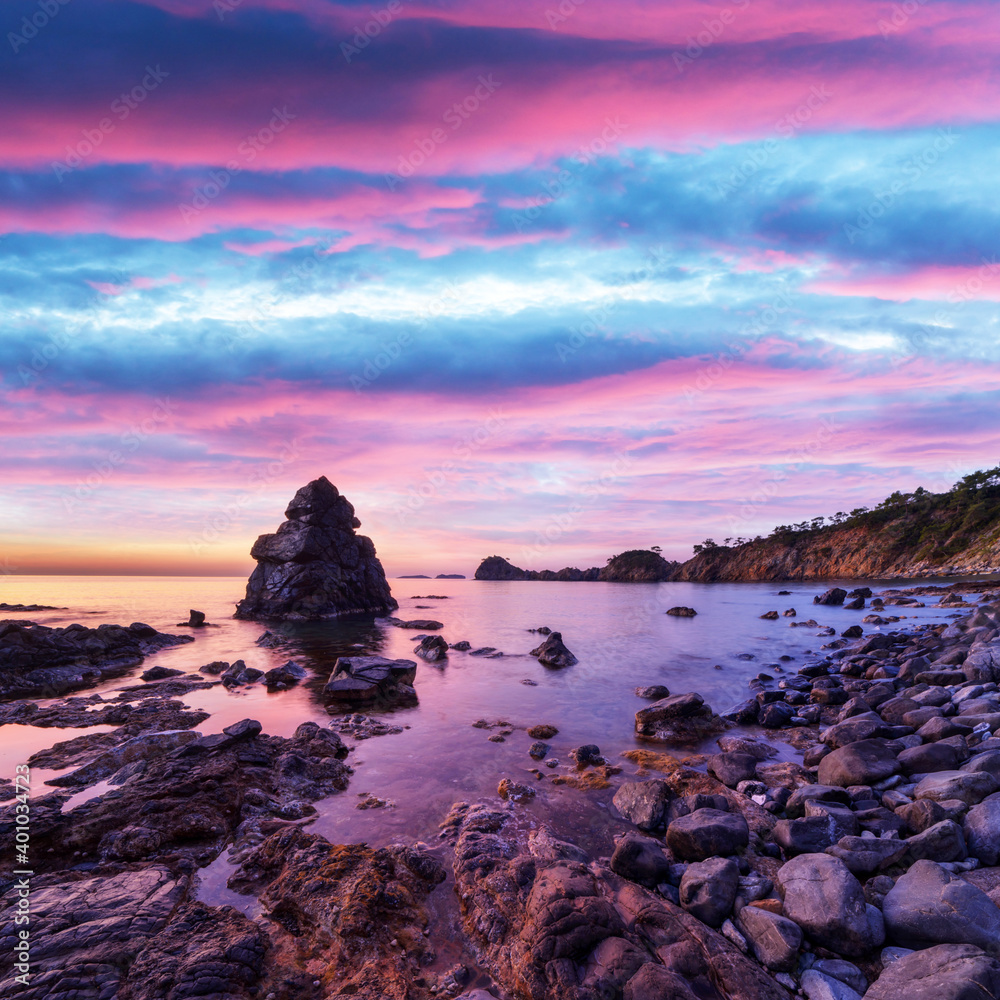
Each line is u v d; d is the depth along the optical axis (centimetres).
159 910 826
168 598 10319
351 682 2192
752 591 11550
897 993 618
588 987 654
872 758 1257
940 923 700
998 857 859
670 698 1853
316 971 730
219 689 2478
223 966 700
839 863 827
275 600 6181
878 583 11706
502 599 10306
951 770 1170
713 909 803
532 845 1007
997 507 13175
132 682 2703
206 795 1212
